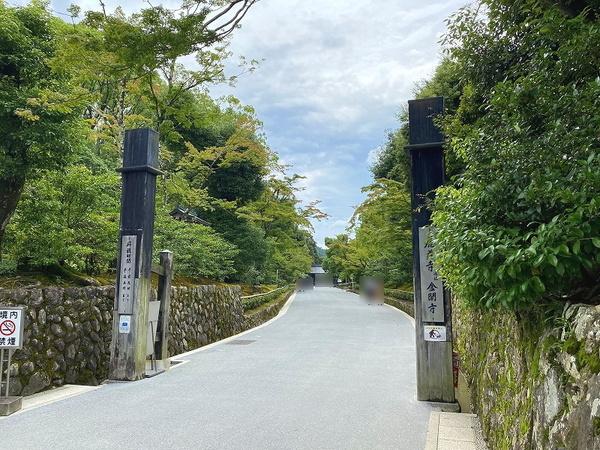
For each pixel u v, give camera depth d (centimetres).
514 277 247
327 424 444
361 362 773
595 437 176
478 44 481
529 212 273
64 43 647
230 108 1524
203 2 558
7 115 656
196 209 1878
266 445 387
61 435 408
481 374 470
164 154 1379
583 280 257
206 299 1180
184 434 413
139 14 565
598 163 234
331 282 6203
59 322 622
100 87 1355
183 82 1219
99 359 694
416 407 506
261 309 1728
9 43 659
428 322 542
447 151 541
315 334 1170
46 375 577
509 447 294
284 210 2152
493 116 337
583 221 227
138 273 646
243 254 1892
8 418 456
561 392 218
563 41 323
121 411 484
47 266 761
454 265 337
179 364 759
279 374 677
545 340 254
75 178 753
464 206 327
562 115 277
